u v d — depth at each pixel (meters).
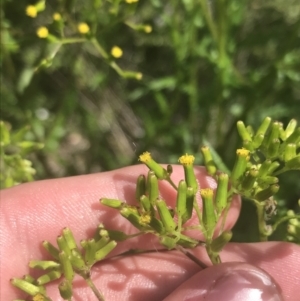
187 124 0.14
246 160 0.08
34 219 0.11
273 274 0.10
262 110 0.14
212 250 0.08
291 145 0.08
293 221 0.10
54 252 0.09
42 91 0.17
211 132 0.15
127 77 0.11
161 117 0.16
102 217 0.11
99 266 0.11
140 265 0.11
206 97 0.14
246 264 0.09
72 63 0.15
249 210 0.13
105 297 0.11
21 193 0.11
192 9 0.13
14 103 0.15
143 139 0.15
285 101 0.14
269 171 0.08
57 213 0.11
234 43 0.14
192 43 0.13
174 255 0.11
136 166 0.11
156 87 0.14
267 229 0.10
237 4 0.13
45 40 0.11
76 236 0.11
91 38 0.11
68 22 0.11
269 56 0.16
